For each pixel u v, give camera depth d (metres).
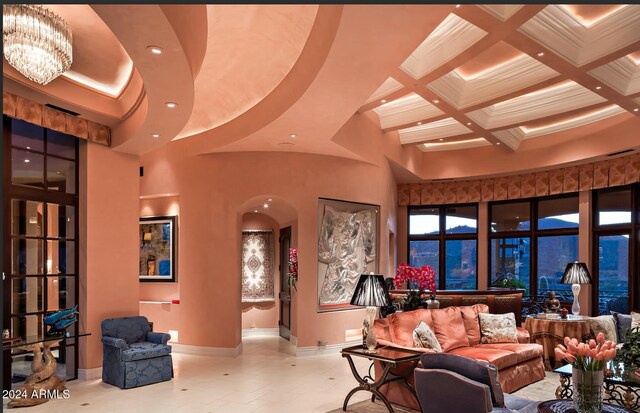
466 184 10.86
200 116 7.65
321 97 4.94
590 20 4.88
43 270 5.80
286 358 7.23
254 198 7.64
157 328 8.07
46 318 5.25
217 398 5.20
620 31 4.71
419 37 3.66
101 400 5.16
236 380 5.95
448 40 5.03
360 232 8.28
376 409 4.80
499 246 10.77
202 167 7.81
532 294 10.13
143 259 8.45
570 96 6.73
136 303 6.70
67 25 3.97
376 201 8.49
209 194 7.74
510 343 6.02
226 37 5.34
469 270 11.14
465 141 10.20
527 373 5.65
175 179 7.98
